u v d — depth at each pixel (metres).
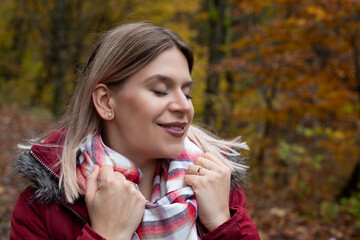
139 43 1.17
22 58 16.88
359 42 6.37
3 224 4.12
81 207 1.22
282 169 10.34
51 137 1.33
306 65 7.23
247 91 8.04
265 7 7.61
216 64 9.35
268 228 5.56
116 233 1.14
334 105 7.36
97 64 1.22
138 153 1.26
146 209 1.19
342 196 8.05
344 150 8.50
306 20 6.16
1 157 6.57
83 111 1.27
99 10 13.06
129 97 1.19
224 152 1.49
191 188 1.27
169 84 1.20
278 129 12.48
